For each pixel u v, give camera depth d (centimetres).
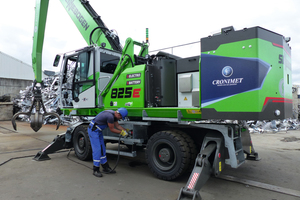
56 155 550
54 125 1233
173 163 354
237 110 300
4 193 311
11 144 688
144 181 365
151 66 416
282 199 296
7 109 1642
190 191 274
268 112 297
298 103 1382
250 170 427
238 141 367
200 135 375
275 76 311
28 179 370
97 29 598
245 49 297
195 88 375
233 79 304
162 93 401
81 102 506
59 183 352
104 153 408
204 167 301
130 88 422
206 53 329
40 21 516
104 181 363
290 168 439
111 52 506
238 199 297
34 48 542
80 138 504
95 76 474
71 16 668
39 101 476
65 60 561
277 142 734
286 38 340
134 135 418
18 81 1998
